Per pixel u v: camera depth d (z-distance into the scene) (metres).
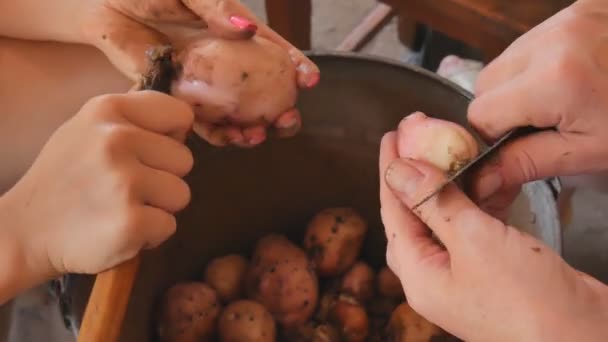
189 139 0.71
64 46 0.77
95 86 0.77
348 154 0.80
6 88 0.75
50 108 0.76
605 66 0.58
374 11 1.24
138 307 0.71
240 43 0.60
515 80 0.59
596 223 1.07
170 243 0.76
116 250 0.56
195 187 0.75
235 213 0.82
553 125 0.59
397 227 0.58
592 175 0.80
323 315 0.82
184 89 0.60
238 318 0.76
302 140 0.78
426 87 0.72
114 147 0.57
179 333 0.75
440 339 0.74
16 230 0.60
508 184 0.61
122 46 0.65
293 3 1.01
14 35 0.77
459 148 0.58
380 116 0.76
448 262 0.55
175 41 0.64
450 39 1.11
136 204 0.56
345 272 0.83
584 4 0.61
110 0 0.65
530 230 0.68
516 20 0.77
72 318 0.60
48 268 0.60
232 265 0.81
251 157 0.77
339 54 0.72
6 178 0.78
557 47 0.59
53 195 0.58
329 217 0.81
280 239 0.82
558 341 0.50
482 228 0.53
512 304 0.51
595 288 0.53
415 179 0.56
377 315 0.83
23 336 0.83
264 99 0.60
